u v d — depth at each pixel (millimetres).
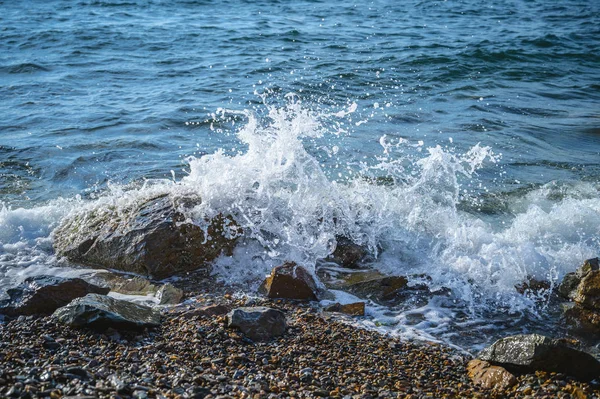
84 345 4566
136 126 10445
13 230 6793
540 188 8367
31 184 8234
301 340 4875
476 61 15703
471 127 10773
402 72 14414
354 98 12281
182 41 17297
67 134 10047
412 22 21906
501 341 4656
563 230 6887
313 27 19906
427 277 6102
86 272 6105
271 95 12258
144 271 6062
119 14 21656
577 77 14938
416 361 4688
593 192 8266
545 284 5988
